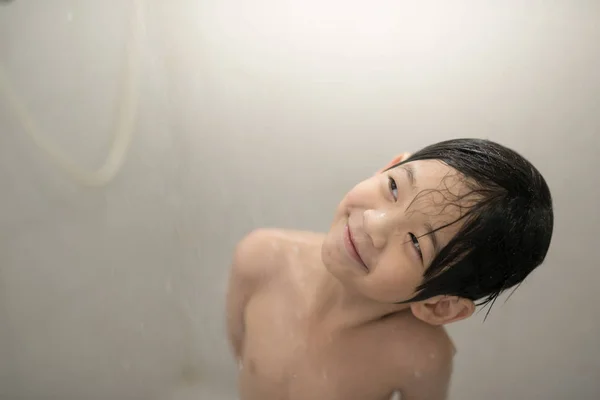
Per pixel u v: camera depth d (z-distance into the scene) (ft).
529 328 3.26
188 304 3.51
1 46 1.80
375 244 1.94
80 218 2.37
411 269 1.93
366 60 3.01
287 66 3.07
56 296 2.28
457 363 3.36
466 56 2.93
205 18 2.96
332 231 2.15
